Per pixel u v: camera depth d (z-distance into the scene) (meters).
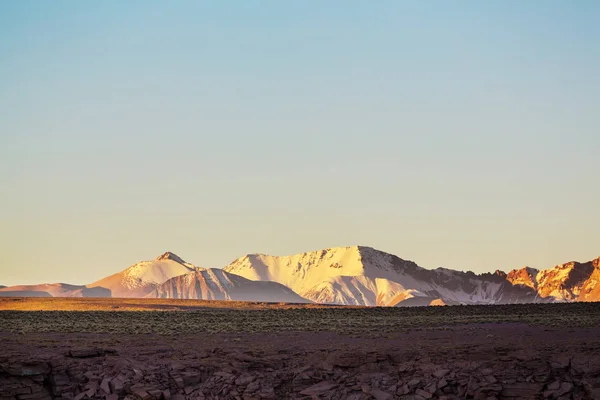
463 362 85.06
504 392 79.12
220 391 81.12
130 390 80.31
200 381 84.56
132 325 126.50
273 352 93.69
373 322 131.62
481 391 78.56
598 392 76.75
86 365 86.00
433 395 79.38
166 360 89.31
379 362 88.50
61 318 139.88
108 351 92.12
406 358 89.50
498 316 141.00
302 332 115.88
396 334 112.06
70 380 83.19
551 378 81.31
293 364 88.75
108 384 81.56
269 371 86.69
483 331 114.12
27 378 81.25
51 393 81.88
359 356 88.31
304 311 163.38
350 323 129.50
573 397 78.12
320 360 89.56
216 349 95.62
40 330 118.50
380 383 83.19
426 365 84.88
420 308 164.62
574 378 81.00
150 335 112.62
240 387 81.69
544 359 84.69
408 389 80.75
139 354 92.25
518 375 81.56
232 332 116.38
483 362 84.81
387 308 166.75
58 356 85.56
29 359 82.38
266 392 80.56
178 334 113.75
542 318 132.38
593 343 95.44
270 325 126.00
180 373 84.25
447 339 104.81
